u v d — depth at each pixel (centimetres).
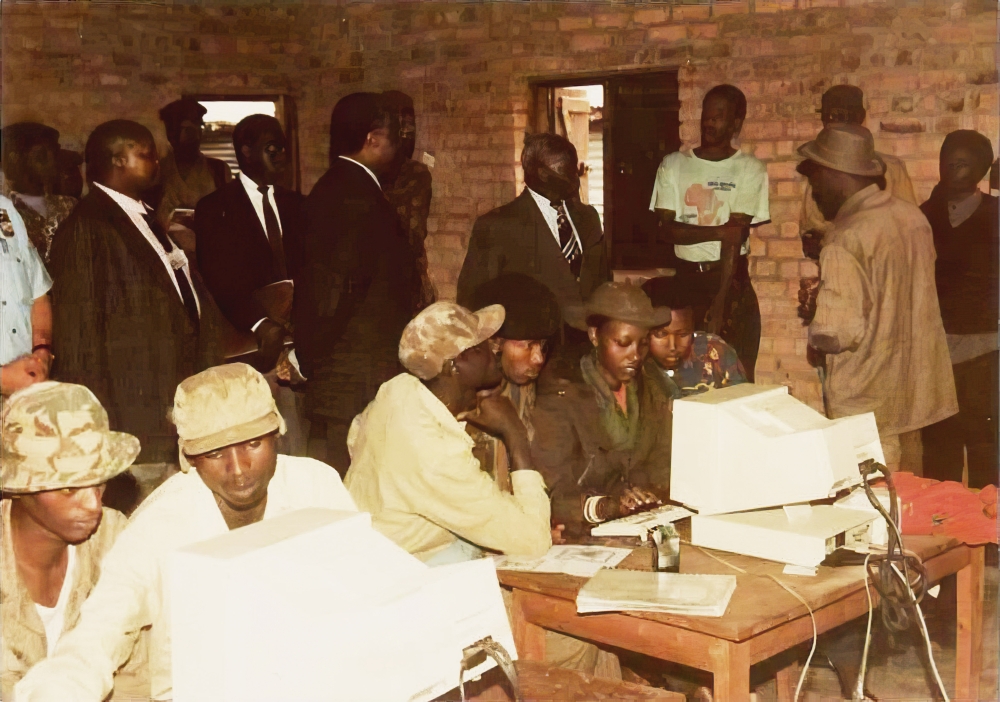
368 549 142
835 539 208
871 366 362
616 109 390
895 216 358
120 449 184
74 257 329
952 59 351
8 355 266
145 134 346
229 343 346
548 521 220
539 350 262
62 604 187
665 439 277
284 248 355
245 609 129
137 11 392
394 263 356
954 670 266
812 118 365
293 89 422
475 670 141
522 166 390
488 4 400
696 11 376
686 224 378
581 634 197
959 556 224
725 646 176
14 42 379
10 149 364
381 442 217
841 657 271
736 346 377
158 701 171
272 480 188
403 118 397
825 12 361
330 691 128
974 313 353
